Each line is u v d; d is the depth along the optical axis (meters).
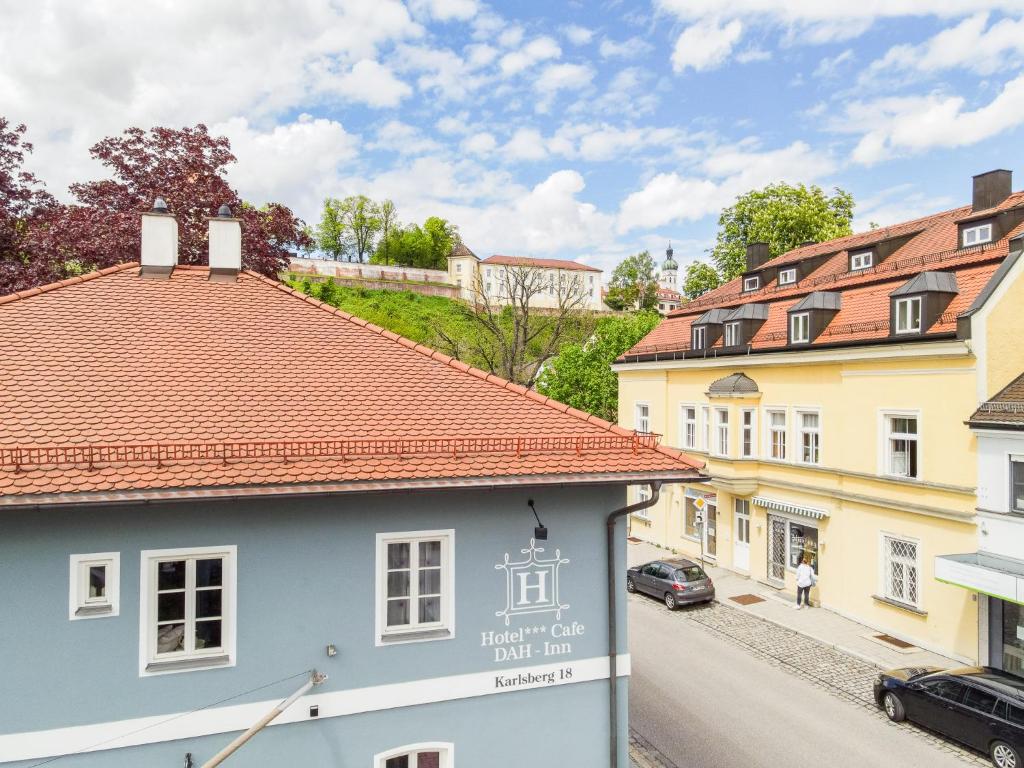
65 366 8.32
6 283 18.98
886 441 17.73
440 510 8.42
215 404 8.20
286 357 9.49
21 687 6.93
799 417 20.94
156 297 10.14
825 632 18.02
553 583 8.92
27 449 6.68
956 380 15.66
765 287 26.38
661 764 11.86
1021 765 11.00
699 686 14.99
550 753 8.91
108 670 7.18
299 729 7.85
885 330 17.80
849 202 40.06
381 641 8.13
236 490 6.95
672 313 30.69
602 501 9.16
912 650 16.58
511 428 8.91
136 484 6.71
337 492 7.29
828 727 13.12
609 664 9.14
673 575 20.33
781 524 21.86
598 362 38.84
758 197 41.00
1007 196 19.45
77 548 7.11
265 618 7.72
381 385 9.34
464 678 8.48
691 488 26.16
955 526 15.69
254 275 11.20
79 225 20.03
